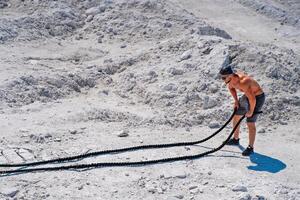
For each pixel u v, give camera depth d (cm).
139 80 2141
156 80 2117
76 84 2103
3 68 2119
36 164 1348
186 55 2266
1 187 1217
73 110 1803
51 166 1350
